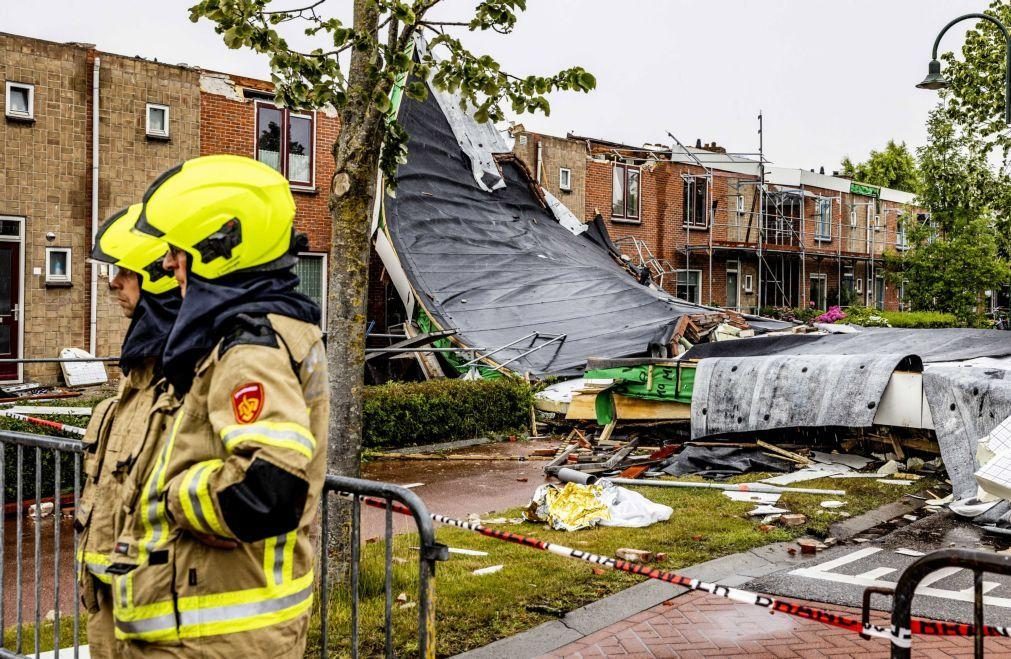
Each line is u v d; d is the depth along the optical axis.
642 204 28.73
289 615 2.29
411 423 12.30
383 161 5.90
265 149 19.16
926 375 9.37
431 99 20.94
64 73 16.31
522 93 5.79
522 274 18.39
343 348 5.33
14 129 15.77
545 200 22.56
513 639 4.77
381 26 5.55
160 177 2.49
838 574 6.12
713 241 30.94
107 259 2.65
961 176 32.09
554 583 5.73
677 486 9.23
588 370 12.64
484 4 5.55
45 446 3.57
